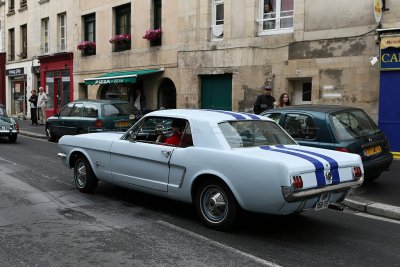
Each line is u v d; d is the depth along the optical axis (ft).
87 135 26.53
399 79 39.42
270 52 48.98
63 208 22.90
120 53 69.72
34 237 18.17
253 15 50.49
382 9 40.01
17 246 17.08
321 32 44.73
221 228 19.22
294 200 17.03
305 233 19.63
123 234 18.79
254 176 17.72
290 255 16.76
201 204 19.92
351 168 19.44
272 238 18.78
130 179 23.13
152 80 63.77
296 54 46.78
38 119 86.28
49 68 89.15
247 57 51.13
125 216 21.59
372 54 41.32
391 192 26.94
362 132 27.12
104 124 46.78
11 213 21.74
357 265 15.93
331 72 44.11
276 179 17.07
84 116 48.57
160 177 21.50
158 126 22.57
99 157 24.93
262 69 49.78
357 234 19.70
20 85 102.32
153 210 22.76
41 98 79.20
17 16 101.30
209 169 19.22
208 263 15.67
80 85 80.79
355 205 24.17
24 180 29.86
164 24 61.57
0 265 15.17
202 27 56.13
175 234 18.92
